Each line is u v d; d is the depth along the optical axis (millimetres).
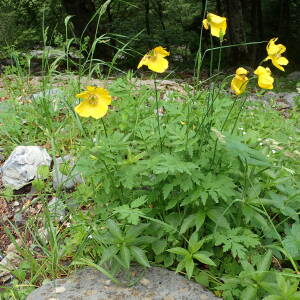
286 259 2559
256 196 2512
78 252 2580
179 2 16578
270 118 4309
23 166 3516
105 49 13227
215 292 2438
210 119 2586
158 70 2275
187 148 2471
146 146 2766
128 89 3871
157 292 2312
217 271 2551
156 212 2621
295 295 2010
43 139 3994
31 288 2574
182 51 15680
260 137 3453
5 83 5227
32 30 12227
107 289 2338
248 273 2201
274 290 2111
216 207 2506
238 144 2305
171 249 2336
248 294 2166
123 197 2664
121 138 2785
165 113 3379
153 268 2490
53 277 2572
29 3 14422
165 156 2307
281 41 16438
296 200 2643
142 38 13648
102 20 14602
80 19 13156
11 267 2789
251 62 13875
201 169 2561
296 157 3006
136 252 2295
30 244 2982
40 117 4062
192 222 2443
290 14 17078
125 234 2424
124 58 13578
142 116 3424
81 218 2779
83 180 3252
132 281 2389
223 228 2477
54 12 14508
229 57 14031
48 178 3508
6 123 4078
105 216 2646
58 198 3105
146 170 2570
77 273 2488
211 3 17000
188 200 2371
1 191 3504
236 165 2588
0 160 3893
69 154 3713
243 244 2600
